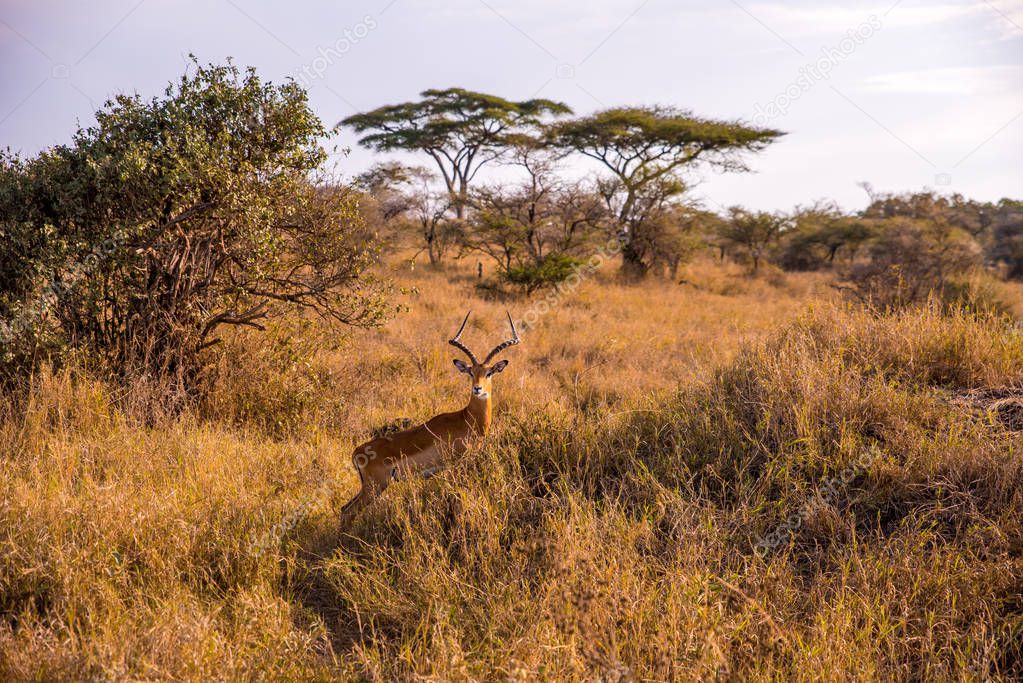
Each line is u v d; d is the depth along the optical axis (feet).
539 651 11.37
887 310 24.62
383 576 14.60
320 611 14.20
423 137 126.62
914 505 15.60
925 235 72.84
